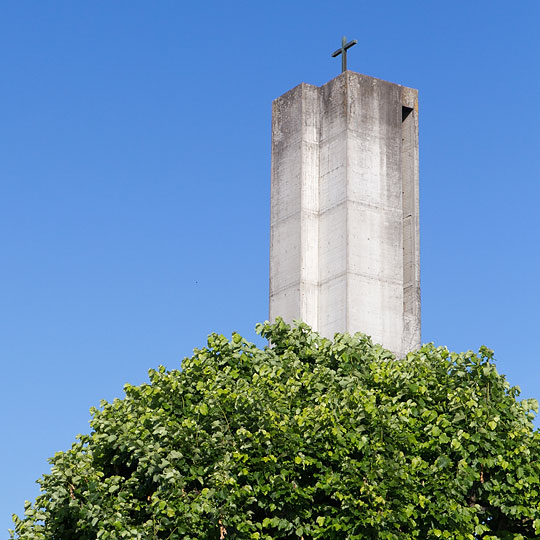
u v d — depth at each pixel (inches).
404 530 1064.8
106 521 1023.0
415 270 1353.3
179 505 1008.9
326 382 1110.4
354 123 1348.4
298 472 1050.7
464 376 1124.5
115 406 1123.9
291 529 1042.1
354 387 1096.2
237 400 1045.8
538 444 1094.4
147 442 1048.8
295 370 1123.9
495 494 1093.1
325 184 1358.3
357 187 1333.7
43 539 1090.7
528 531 1120.2
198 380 1109.1
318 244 1350.9
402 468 1043.3
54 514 1088.8
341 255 1316.4
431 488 1060.5
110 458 1109.1
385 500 1039.6
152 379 1115.3
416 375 1123.9
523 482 1072.2
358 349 1150.3
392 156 1365.7
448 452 1083.9
